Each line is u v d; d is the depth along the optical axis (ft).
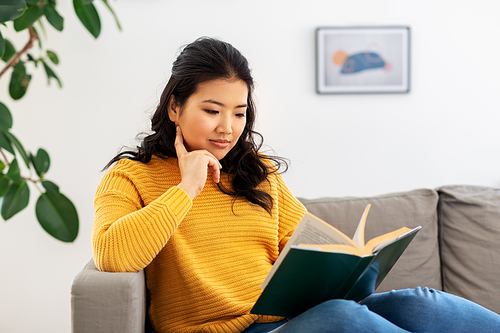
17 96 5.86
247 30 7.89
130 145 7.79
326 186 8.18
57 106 7.71
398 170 8.21
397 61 7.99
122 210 3.38
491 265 4.68
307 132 8.09
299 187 8.13
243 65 3.62
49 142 7.74
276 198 4.07
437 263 4.91
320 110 8.07
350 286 3.09
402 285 4.76
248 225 3.78
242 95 3.59
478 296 4.67
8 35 7.41
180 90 3.63
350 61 7.98
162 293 3.60
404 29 7.96
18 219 7.70
